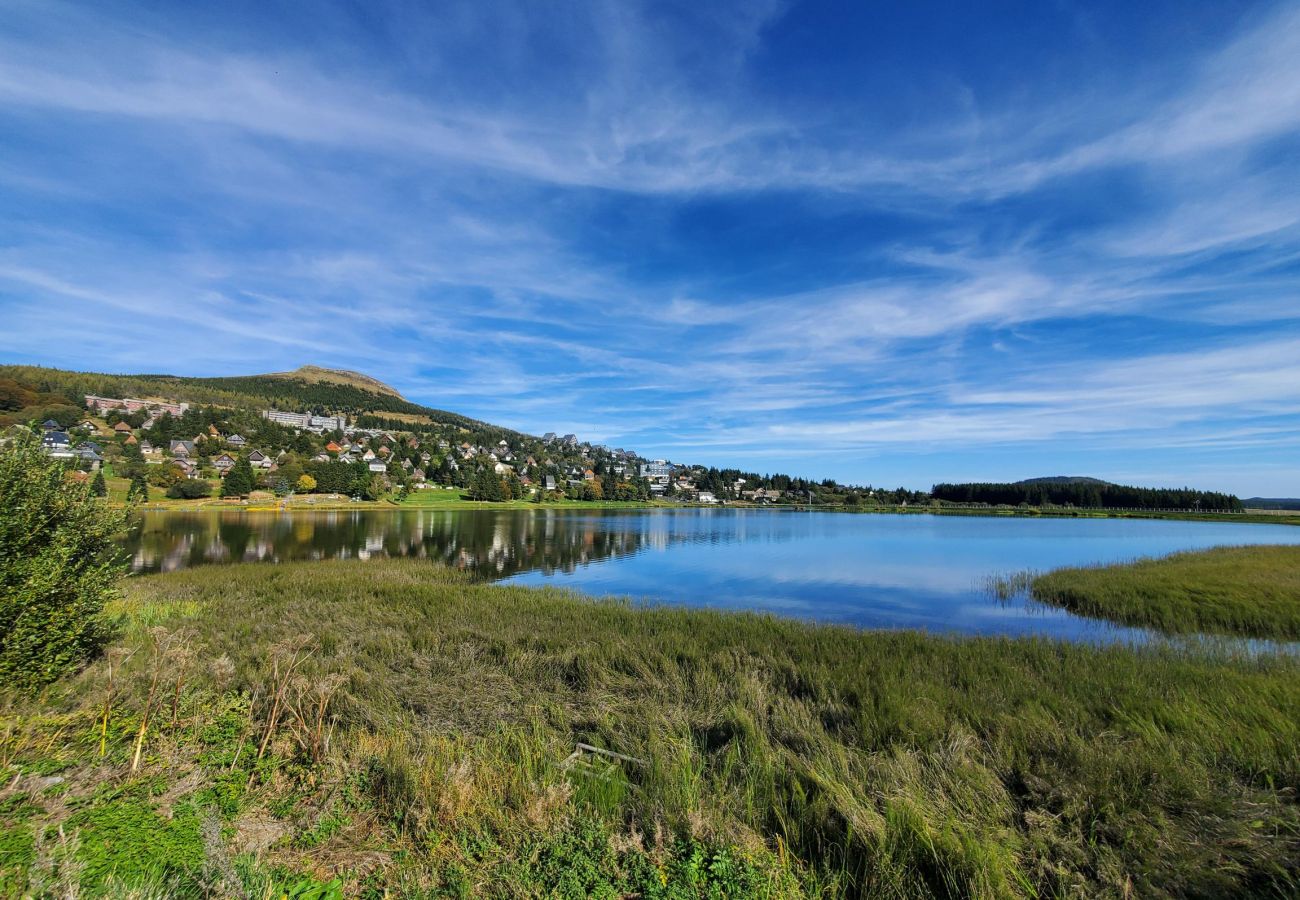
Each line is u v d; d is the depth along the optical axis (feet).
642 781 18.79
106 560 29.04
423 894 12.10
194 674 25.95
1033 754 20.71
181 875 11.75
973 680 30.48
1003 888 13.25
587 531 179.22
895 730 22.84
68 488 26.78
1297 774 18.24
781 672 32.40
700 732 23.63
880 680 30.17
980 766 19.16
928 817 15.84
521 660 33.83
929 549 131.13
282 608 49.47
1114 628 53.78
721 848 14.24
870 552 124.06
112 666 24.88
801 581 83.10
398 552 115.44
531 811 15.47
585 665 32.65
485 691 28.58
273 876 12.21
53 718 20.35
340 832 14.52
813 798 17.47
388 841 14.28
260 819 14.80
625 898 12.61
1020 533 189.26
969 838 14.65
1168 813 16.76
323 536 145.89
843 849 14.79
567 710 26.12
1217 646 41.14
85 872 11.58
